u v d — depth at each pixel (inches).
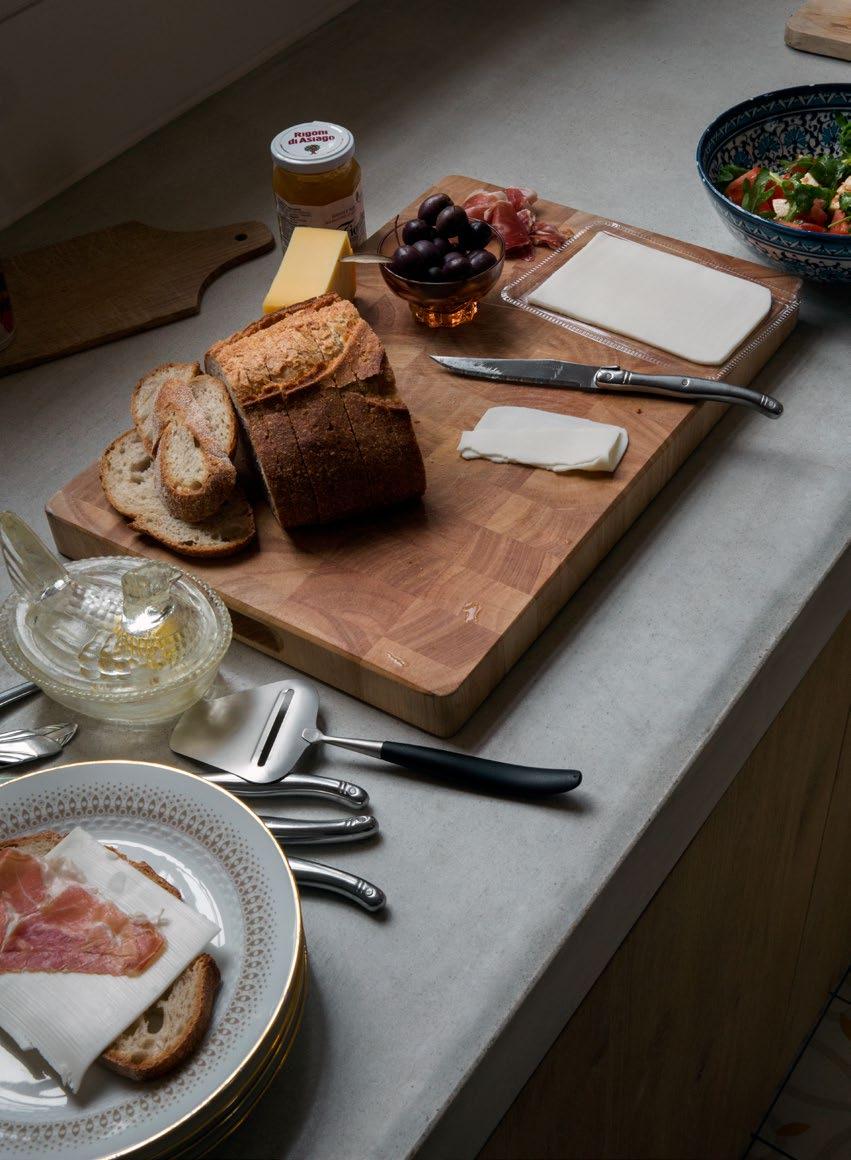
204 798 28.1
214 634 32.4
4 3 49.7
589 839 30.0
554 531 35.8
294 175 45.8
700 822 34.7
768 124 49.8
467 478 37.8
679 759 31.7
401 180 54.7
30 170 53.7
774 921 51.0
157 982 24.6
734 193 48.0
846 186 45.5
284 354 36.3
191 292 48.1
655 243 47.5
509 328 43.9
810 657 38.9
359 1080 25.8
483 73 62.2
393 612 33.7
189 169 56.2
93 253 50.4
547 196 53.1
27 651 32.0
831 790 50.7
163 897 26.2
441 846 30.0
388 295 46.1
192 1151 23.7
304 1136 25.0
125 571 34.5
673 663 34.1
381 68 62.9
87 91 54.8
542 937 28.1
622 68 61.9
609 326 43.2
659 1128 46.7
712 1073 51.2
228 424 36.6
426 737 32.7
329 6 66.4
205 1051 24.1
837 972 67.0
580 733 32.4
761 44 63.1
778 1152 60.9
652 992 38.7
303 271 42.8
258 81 62.4
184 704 32.0
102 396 44.3
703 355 41.7
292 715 32.6
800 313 46.6
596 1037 35.0
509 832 30.2
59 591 33.1
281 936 25.5
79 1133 23.0
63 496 37.9
